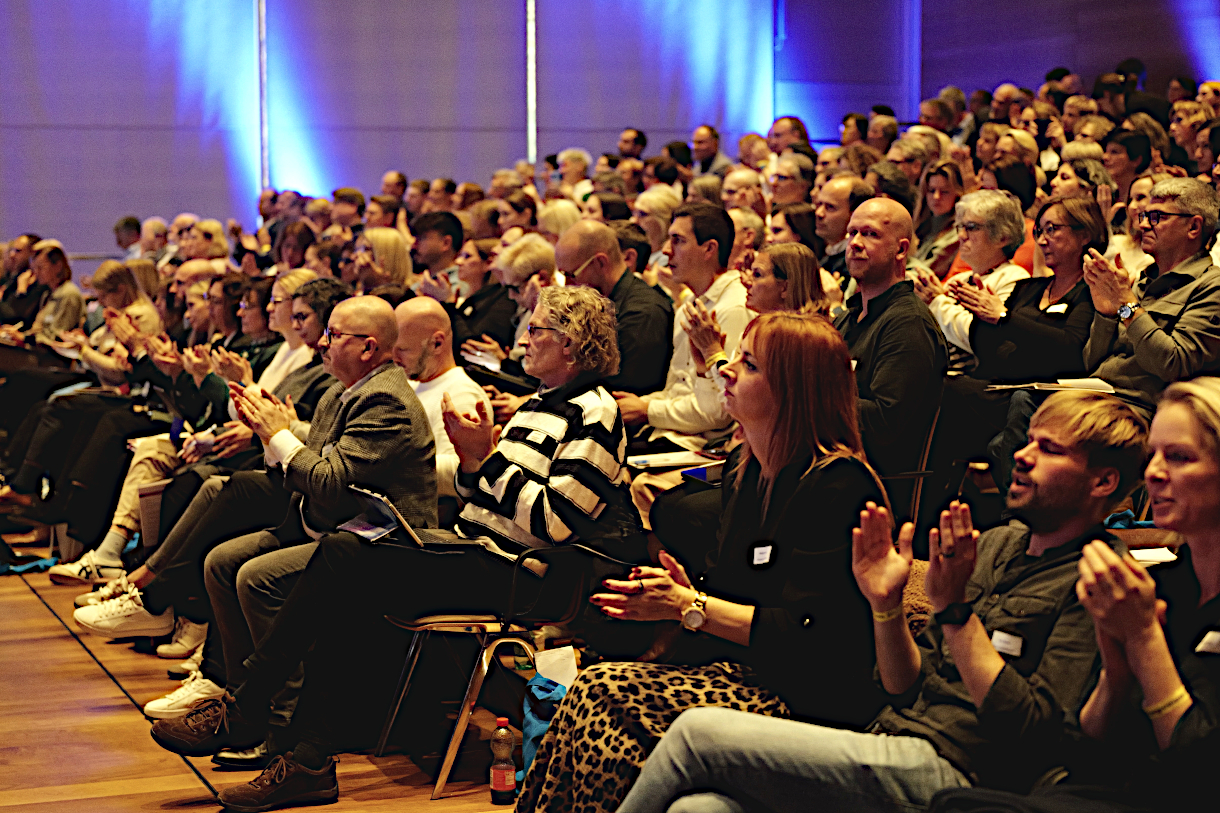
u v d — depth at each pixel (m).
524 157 13.62
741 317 4.01
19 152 12.35
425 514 3.21
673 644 2.73
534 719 3.02
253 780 3.04
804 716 2.23
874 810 1.93
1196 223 3.54
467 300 5.54
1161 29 10.45
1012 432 3.63
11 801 3.04
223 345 5.07
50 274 7.89
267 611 3.25
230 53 12.84
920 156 6.65
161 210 12.77
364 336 3.24
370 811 2.99
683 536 3.52
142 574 4.08
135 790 3.12
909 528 2.04
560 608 3.02
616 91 13.72
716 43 13.80
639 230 4.94
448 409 3.19
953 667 2.02
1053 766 1.89
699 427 3.78
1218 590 1.77
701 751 1.97
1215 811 1.65
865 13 13.94
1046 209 3.88
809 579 2.23
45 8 12.32
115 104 12.56
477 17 13.37
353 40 13.12
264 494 3.81
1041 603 1.96
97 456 5.12
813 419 2.33
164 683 3.96
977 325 3.78
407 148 13.37
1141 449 1.93
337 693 3.34
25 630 4.54
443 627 3.00
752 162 8.92
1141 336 3.32
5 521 6.12
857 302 3.54
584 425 3.04
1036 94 11.30
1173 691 1.67
